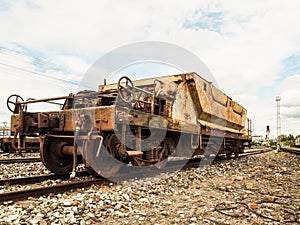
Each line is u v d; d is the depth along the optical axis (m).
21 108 7.70
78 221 3.92
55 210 4.30
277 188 6.72
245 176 8.81
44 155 7.47
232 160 15.35
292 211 4.68
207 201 5.35
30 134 7.51
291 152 28.17
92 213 4.30
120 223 3.97
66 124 7.14
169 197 5.66
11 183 6.52
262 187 6.84
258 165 13.08
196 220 4.16
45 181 7.04
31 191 5.22
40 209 4.32
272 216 4.40
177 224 3.99
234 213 4.55
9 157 15.38
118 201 5.00
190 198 5.59
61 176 7.81
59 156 7.82
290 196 5.79
